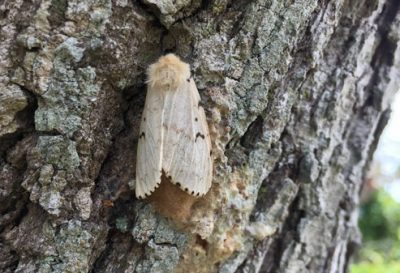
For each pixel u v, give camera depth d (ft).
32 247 0.37
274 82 0.43
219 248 0.44
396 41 0.53
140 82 0.40
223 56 0.41
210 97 0.41
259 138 0.45
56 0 0.36
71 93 0.36
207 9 0.40
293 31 0.41
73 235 0.37
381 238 1.91
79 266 0.38
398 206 1.96
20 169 0.38
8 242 0.38
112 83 0.38
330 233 0.55
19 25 0.36
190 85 0.40
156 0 0.38
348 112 0.52
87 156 0.38
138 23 0.38
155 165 0.40
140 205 0.40
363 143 0.56
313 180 0.50
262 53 0.41
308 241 0.53
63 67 0.36
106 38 0.37
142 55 0.40
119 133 0.40
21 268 0.37
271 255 0.52
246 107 0.42
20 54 0.36
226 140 0.42
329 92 0.49
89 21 0.36
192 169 0.40
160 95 0.40
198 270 0.45
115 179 0.40
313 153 0.50
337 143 0.52
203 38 0.41
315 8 0.43
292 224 0.53
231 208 0.44
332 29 0.45
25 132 0.37
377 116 0.57
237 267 0.48
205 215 0.42
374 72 0.55
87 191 0.38
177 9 0.38
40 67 0.36
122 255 0.41
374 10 0.50
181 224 0.42
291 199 0.50
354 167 0.56
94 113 0.37
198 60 0.41
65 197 0.37
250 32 0.41
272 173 0.49
